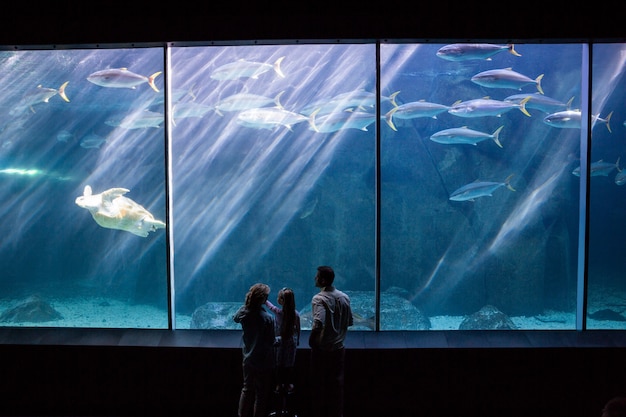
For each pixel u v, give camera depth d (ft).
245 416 12.11
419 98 43.01
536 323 32.27
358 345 14.01
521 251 35.40
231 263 55.42
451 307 41.01
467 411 13.96
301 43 14.40
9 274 64.23
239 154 55.01
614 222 53.16
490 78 20.98
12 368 14.16
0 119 54.08
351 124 34.68
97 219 25.30
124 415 14.10
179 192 55.47
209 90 54.08
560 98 41.98
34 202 61.62
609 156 44.62
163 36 13.87
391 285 41.86
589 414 13.84
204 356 13.96
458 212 39.55
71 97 53.42
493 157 38.11
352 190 53.36
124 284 61.82
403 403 13.94
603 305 37.22
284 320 12.06
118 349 14.05
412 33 13.73
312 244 52.90
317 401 11.90
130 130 55.47
